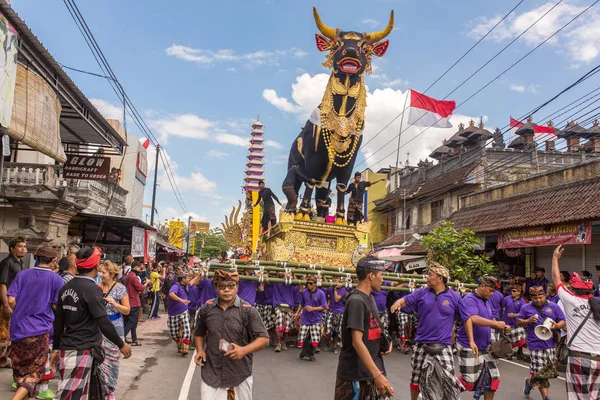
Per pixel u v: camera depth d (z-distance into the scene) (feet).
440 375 17.42
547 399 22.65
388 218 113.09
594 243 45.52
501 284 53.78
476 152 82.23
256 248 50.19
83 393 14.60
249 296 33.91
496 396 24.62
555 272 18.65
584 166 49.39
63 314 14.98
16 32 26.35
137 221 59.41
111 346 18.79
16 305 17.94
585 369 16.84
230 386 13.41
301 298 33.60
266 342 13.65
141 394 22.36
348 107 41.57
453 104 52.39
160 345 37.22
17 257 22.00
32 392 17.49
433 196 89.20
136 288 36.22
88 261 15.24
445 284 18.61
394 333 41.47
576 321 17.31
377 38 42.01
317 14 40.96
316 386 24.84
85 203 48.67
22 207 44.09
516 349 36.60
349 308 13.25
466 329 18.49
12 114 27.84
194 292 36.55
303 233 40.52
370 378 13.02
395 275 35.55
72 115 43.01
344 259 41.11
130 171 109.09
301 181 46.91
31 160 55.36
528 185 57.47
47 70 32.24
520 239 48.60
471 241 48.49
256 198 57.31
